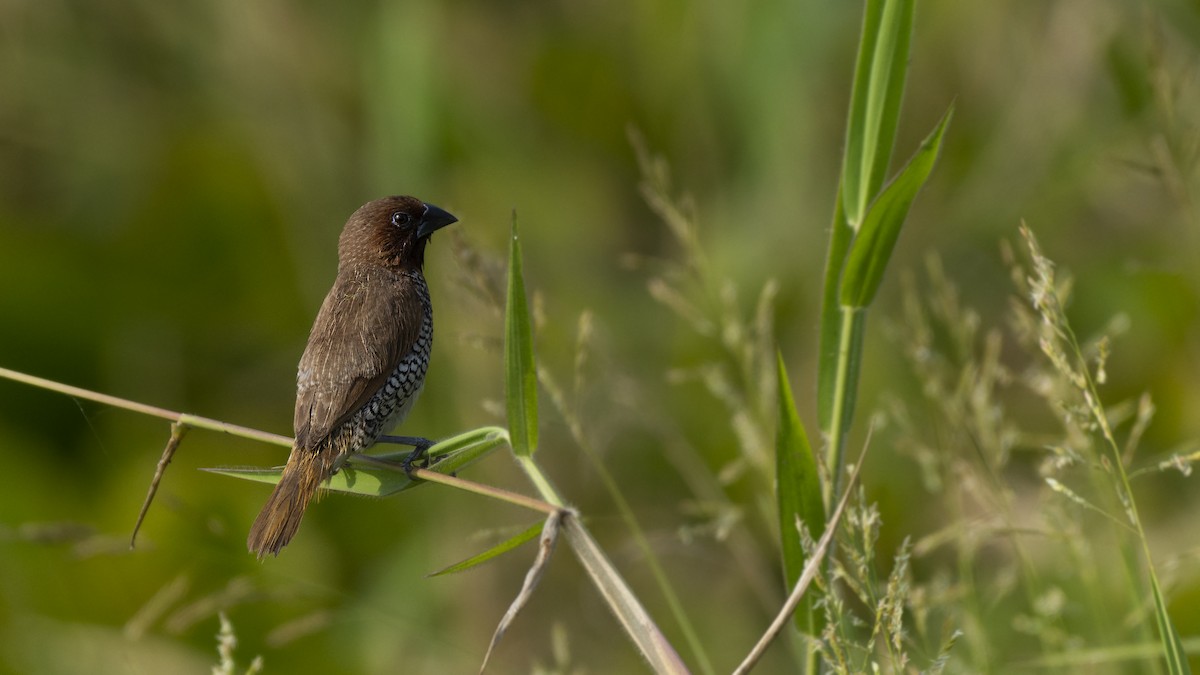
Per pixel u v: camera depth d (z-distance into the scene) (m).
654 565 6.86
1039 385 7.00
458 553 11.33
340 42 13.19
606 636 11.32
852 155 5.43
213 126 13.23
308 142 13.12
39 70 13.04
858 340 5.48
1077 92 12.45
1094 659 6.71
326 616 7.95
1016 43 13.03
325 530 11.22
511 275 5.30
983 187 12.93
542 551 4.71
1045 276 5.15
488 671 10.70
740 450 11.44
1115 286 11.89
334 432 6.72
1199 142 7.87
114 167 12.93
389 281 7.52
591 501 11.63
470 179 13.52
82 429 11.56
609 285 13.20
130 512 10.62
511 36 13.91
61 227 12.69
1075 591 7.91
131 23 13.17
